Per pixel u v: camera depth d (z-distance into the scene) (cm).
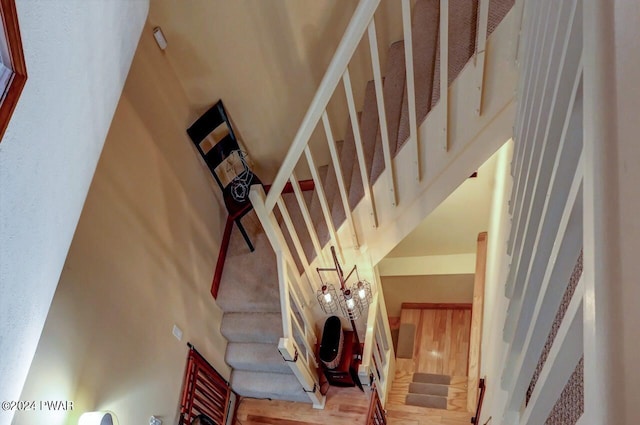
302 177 399
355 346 362
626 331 47
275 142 381
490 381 305
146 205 295
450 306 570
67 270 228
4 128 74
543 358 135
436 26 289
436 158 252
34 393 208
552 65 108
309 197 380
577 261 104
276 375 375
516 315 162
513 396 144
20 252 92
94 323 245
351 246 312
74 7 97
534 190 124
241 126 376
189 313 336
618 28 56
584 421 58
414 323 570
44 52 86
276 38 323
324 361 340
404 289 563
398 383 476
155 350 296
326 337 345
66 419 225
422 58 280
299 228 356
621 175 51
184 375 324
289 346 300
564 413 113
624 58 55
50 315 218
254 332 360
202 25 320
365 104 330
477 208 435
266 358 363
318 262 327
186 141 346
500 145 232
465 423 379
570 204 86
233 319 375
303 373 328
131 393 270
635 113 53
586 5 64
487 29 218
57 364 221
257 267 377
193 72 341
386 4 312
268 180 404
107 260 256
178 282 325
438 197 261
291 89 346
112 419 237
